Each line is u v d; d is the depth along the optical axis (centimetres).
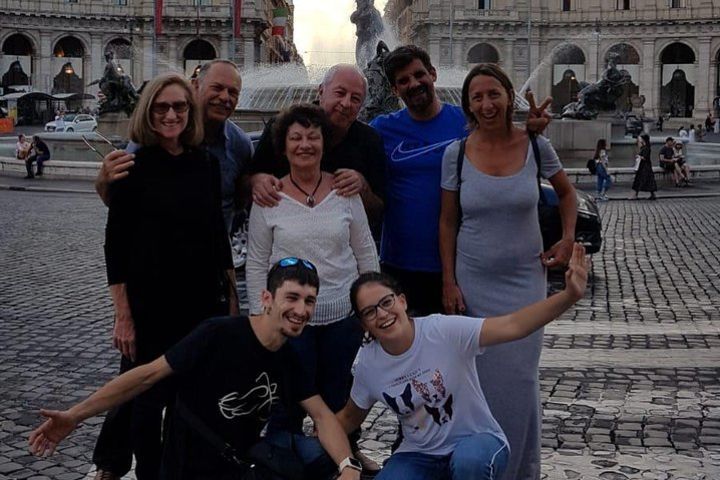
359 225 381
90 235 1323
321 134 371
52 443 291
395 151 409
